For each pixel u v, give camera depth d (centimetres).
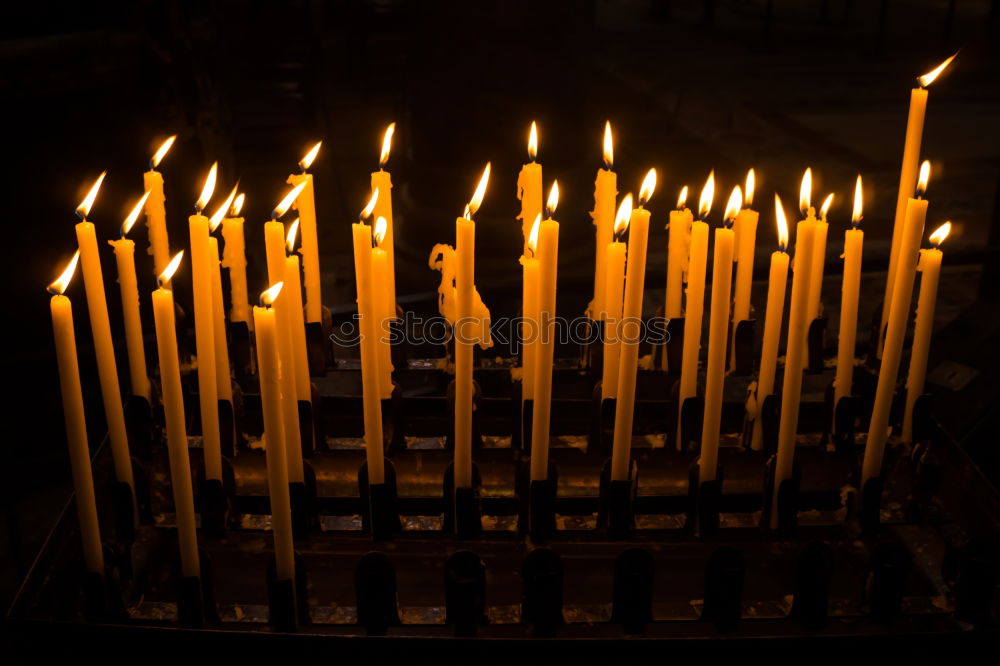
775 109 657
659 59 820
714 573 118
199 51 291
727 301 122
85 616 121
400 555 129
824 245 149
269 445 114
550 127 347
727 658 118
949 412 223
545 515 127
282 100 640
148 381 141
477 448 142
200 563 119
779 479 128
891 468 141
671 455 142
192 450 140
